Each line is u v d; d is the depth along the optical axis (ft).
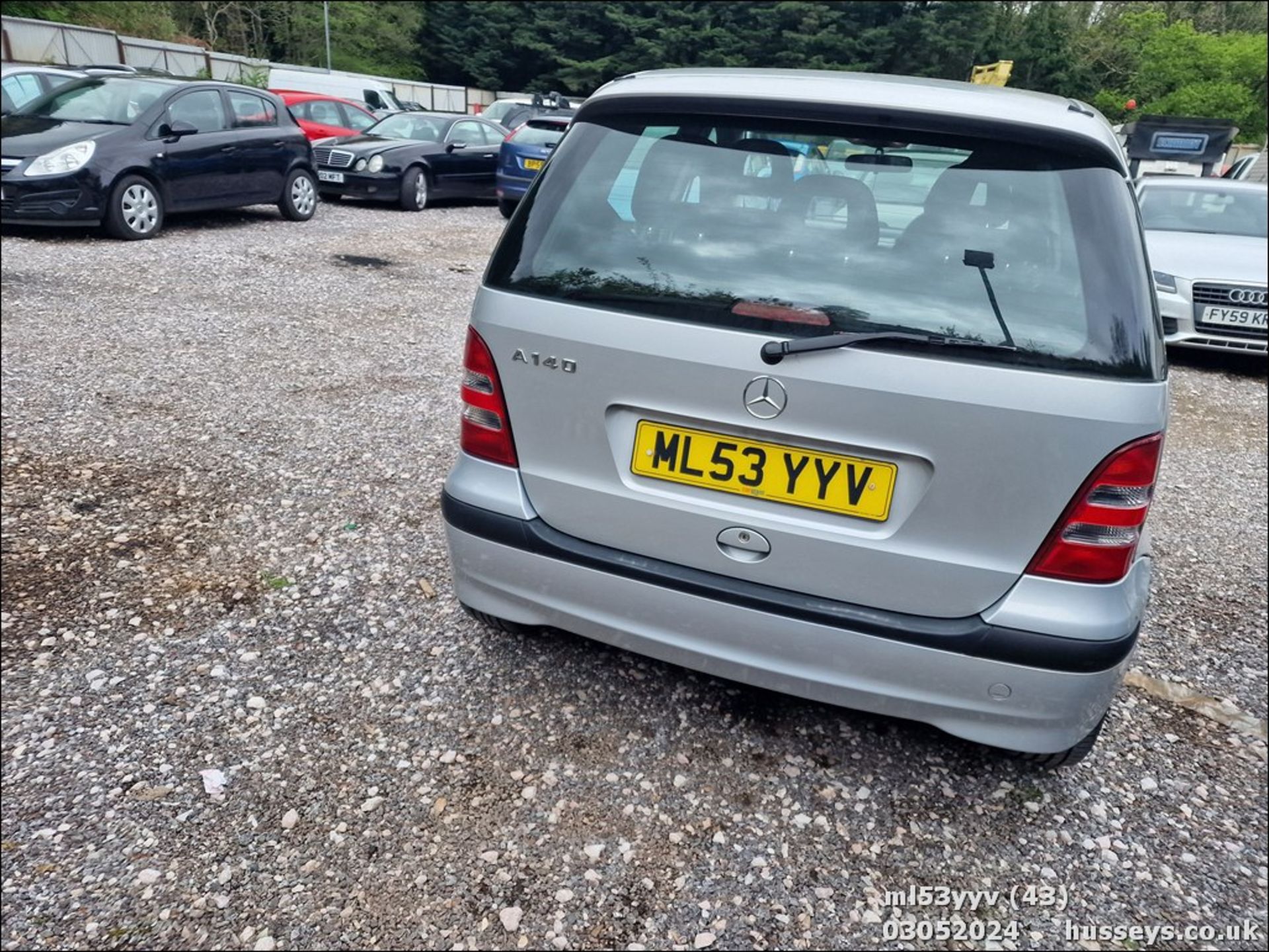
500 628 9.68
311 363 18.75
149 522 11.73
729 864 7.10
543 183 7.81
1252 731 9.34
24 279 22.74
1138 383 6.14
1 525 11.30
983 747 8.59
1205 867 7.47
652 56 177.27
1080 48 206.18
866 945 6.51
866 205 6.75
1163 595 12.23
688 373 6.82
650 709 8.79
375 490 13.14
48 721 8.13
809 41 167.63
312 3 169.17
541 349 7.36
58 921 6.26
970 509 6.44
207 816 7.23
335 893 6.63
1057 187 6.55
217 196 32.07
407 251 32.50
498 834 7.23
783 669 7.18
